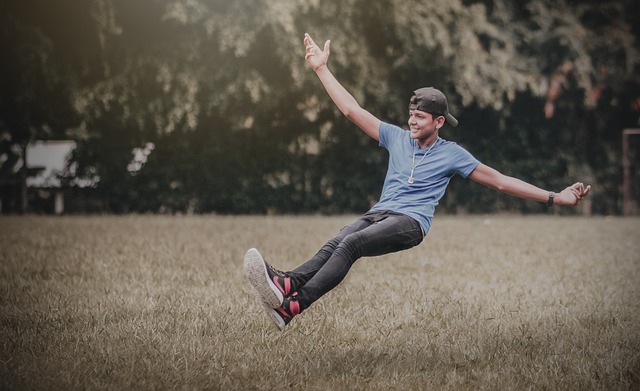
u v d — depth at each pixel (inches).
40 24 862.5
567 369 206.8
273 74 884.0
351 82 901.8
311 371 203.5
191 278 366.6
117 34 856.9
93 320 264.1
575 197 215.6
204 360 212.4
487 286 354.0
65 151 918.4
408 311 283.7
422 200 216.2
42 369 200.5
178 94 861.8
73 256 448.8
